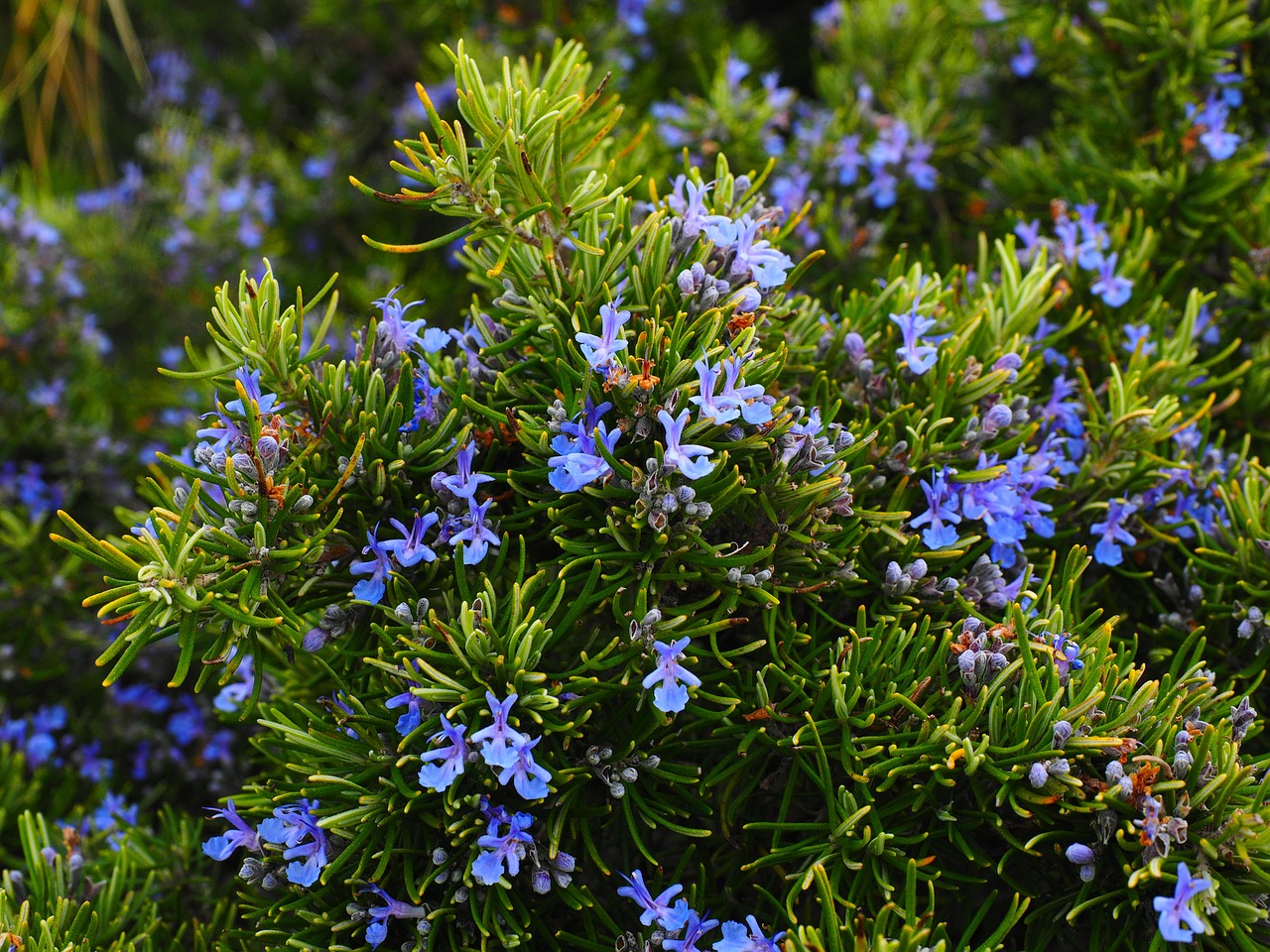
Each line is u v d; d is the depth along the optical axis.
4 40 0.89
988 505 0.39
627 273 0.39
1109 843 0.37
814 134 0.54
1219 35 0.47
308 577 0.38
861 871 0.37
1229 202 0.48
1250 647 0.41
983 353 0.42
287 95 0.88
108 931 0.41
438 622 0.36
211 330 0.37
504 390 0.39
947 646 0.37
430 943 0.37
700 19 0.75
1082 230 0.45
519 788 0.35
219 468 0.37
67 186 0.81
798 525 0.38
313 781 0.37
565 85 0.41
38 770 0.49
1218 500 0.43
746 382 0.37
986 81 0.61
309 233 0.78
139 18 0.93
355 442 0.38
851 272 0.50
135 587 0.35
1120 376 0.42
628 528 0.37
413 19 0.77
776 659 0.38
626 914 0.40
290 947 0.38
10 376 0.60
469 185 0.37
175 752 0.51
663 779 0.38
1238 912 0.35
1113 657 0.38
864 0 0.65
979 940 0.40
